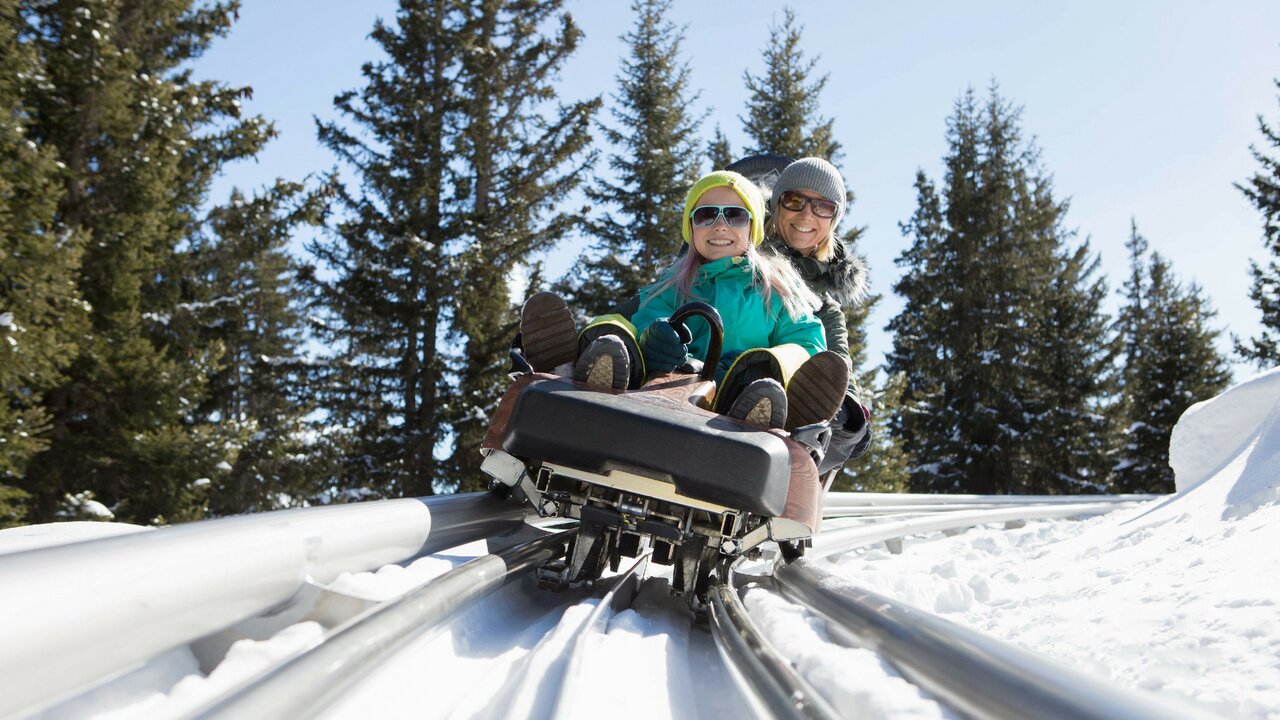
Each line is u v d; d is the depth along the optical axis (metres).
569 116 22.08
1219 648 2.29
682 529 2.85
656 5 28.59
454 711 1.59
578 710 1.44
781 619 2.29
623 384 2.91
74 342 11.77
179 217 15.35
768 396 2.84
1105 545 4.70
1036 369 33.97
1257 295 31.83
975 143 37.72
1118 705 1.12
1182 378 36.88
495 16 22.02
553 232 21.78
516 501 3.81
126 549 1.41
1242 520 3.87
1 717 1.11
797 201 4.85
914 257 38.94
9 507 11.69
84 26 13.82
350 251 20.72
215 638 1.75
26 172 11.74
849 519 7.93
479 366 21.34
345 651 1.45
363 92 21.14
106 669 1.32
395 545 2.55
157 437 14.02
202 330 17.11
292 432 18.70
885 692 1.52
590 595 2.85
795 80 29.69
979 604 3.69
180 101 15.69
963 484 33.03
